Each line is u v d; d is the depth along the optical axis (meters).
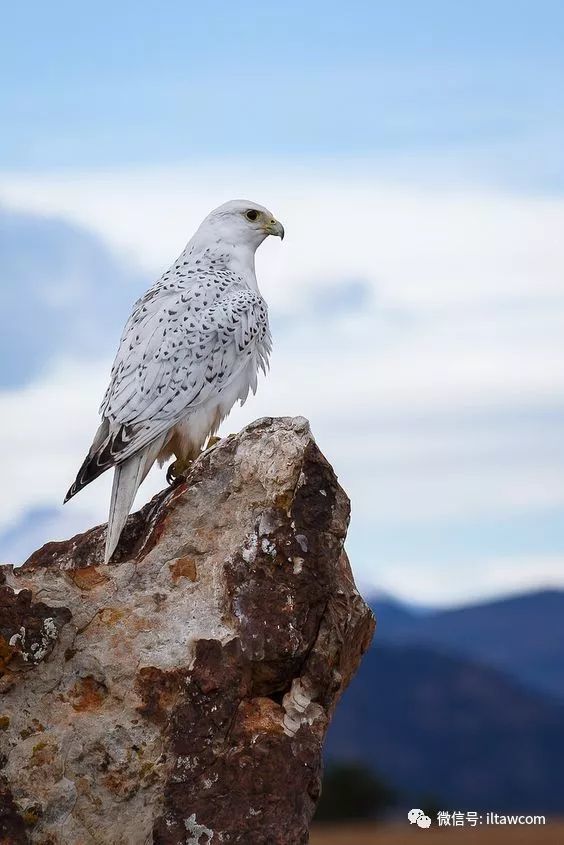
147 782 11.19
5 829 10.95
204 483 12.03
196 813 11.18
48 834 11.05
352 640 12.19
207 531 11.95
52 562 13.50
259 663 11.57
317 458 11.84
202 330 14.66
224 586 11.67
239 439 12.10
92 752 11.20
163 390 14.36
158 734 11.27
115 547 12.95
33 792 11.03
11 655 11.16
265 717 11.55
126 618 11.55
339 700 12.54
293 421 12.02
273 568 11.70
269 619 11.58
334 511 11.84
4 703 11.23
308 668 11.72
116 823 11.16
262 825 11.22
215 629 11.53
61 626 11.32
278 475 11.78
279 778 11.32
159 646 11.48
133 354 14.59
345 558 12.34
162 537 11.92
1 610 11.19
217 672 11.38
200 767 11.25
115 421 14.24
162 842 11.12
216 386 14.76
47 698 11.32
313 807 11.66
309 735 11.56
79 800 11.15
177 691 11.34
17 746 11.10
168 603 11.67
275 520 11.73
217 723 11.33
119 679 11.36
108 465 13.88
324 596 11.75
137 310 15.14
